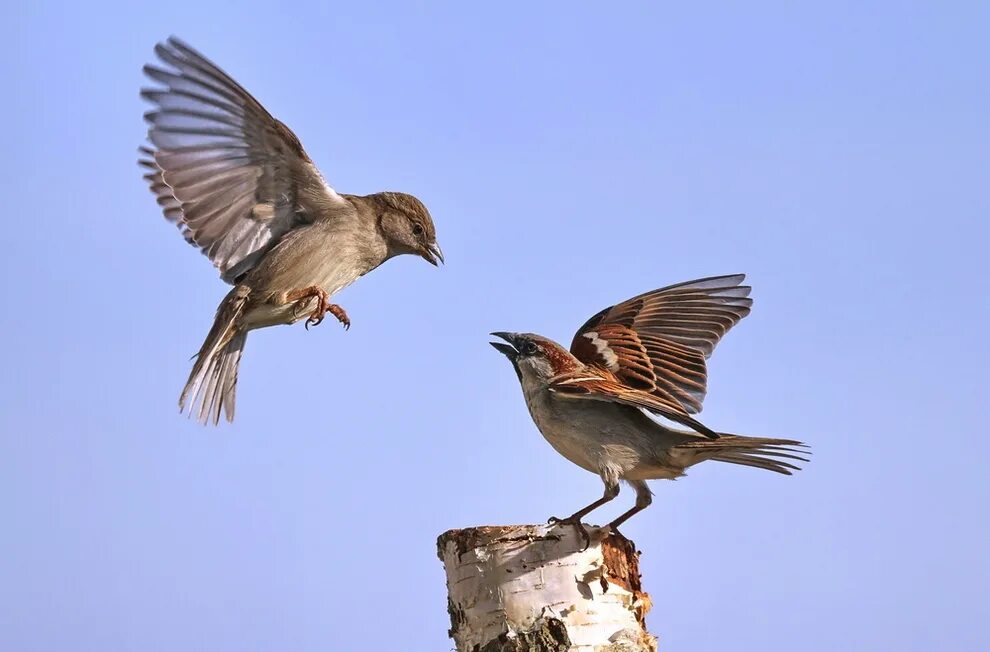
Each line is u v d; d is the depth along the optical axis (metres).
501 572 9.78
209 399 12.74
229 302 12.66
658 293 13.47
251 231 12.88
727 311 13.28
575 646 9.59
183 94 11.65
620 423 11.31
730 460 11.51
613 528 10.34
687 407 12.35
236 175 12.43
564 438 11.45
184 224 12.52
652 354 12.55
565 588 9.75
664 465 11.34
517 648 9.59
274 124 12.10
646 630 10.27
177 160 11.98
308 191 12.89
